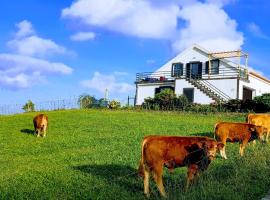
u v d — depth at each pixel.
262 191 11.95
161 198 11.45
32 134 28.44
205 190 11.31
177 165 12.15
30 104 54.47
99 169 16.16
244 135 17.70
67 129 29.80
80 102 52.75
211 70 50.88
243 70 49.41
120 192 12.45
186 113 39.78
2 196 12.47
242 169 13.69
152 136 12.20
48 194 12.60
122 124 31.47
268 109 38.62
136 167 16.34
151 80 54.91
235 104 40.59
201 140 12.05
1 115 43.34
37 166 17.59
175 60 54.59
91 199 12.01
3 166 17.86
